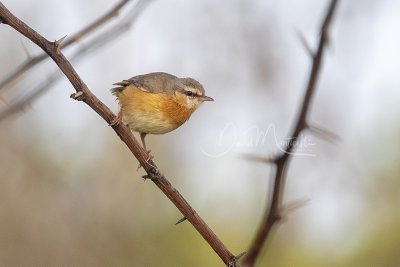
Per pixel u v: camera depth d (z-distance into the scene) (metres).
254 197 12.23
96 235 11.89
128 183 12.82
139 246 11.93
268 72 12.77
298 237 11.34
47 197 12.16
